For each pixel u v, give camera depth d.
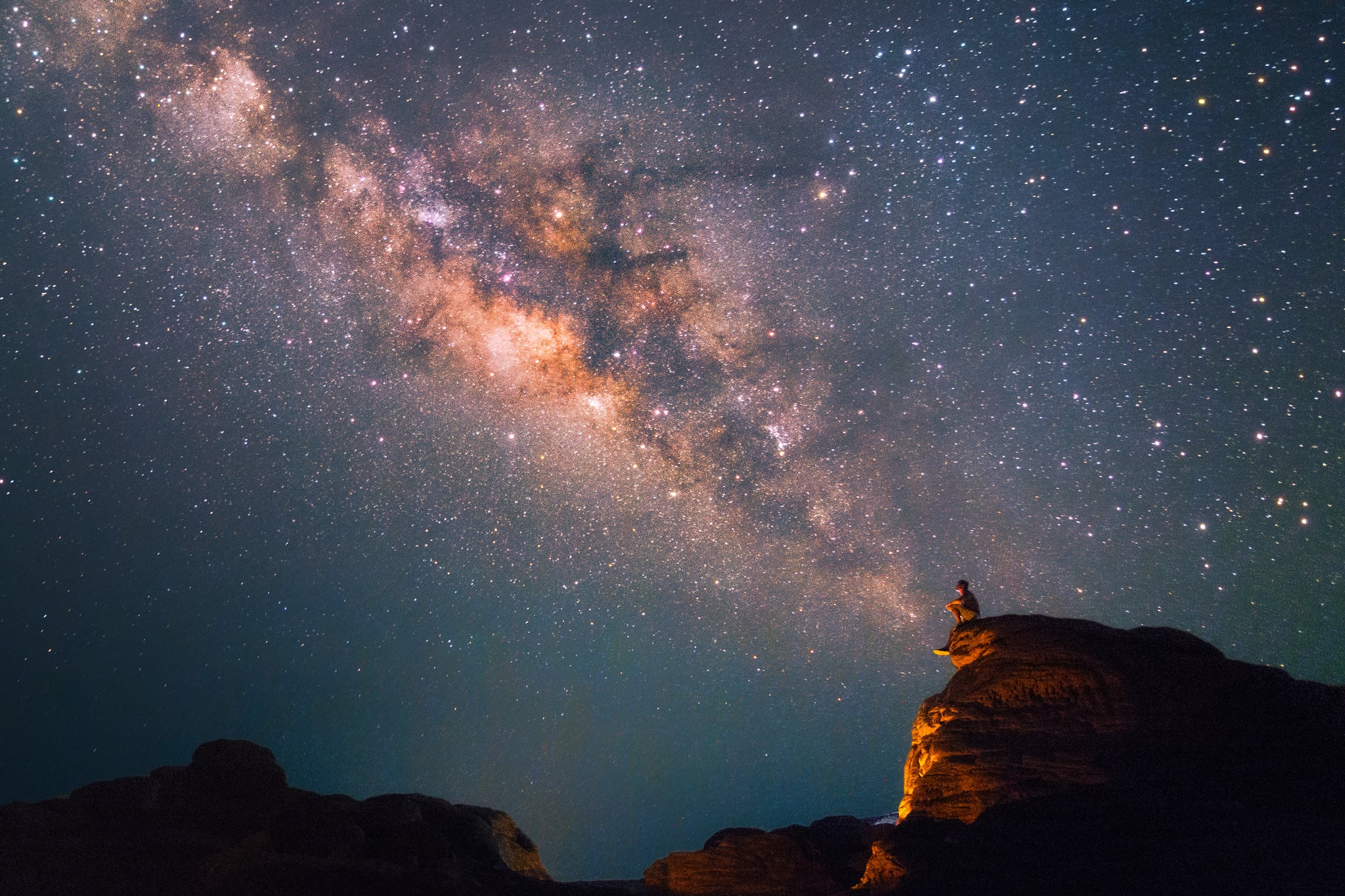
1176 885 5.20
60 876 6.52
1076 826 6.34
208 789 7.70
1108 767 6.99
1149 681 7.66
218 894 5.80
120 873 6.67
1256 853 5.44
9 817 7.02
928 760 7.67
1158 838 5.95
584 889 7.19
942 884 6.21
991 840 6.47
